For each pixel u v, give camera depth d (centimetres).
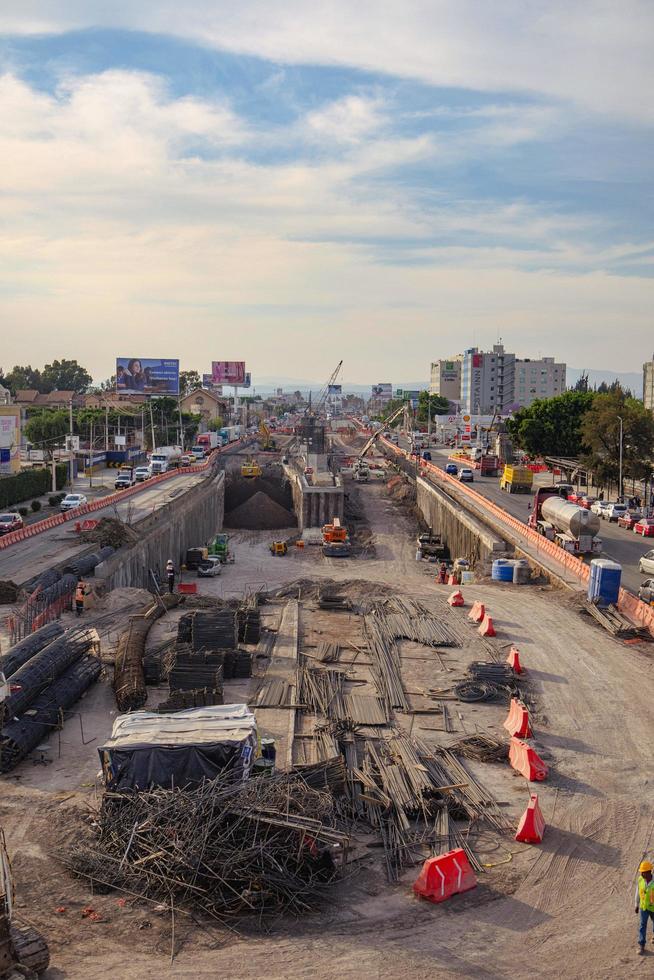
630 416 8450
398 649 3625
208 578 6669
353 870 1898
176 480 10806
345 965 1571
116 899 1753
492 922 1727
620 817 2178
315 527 9375
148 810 1930
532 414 10844
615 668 3378
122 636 3494
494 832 2089
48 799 2172
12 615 3862
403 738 2623
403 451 15725
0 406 9450
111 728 2659
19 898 1738
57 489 10275
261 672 3262
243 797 1916
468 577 5638
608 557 5800
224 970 1544
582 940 1675
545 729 2745
